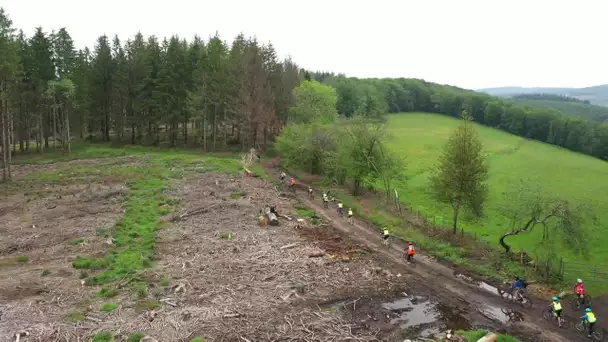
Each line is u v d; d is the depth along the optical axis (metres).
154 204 40.16
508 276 26.86
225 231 32.94
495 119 126.81
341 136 48.84
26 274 24.30
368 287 24.64
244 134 77.81
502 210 31.53
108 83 80.12
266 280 24.56
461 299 23.69
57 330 18.44
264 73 76.62
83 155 69.12
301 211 40.00
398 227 36.06
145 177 52.47
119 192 44.12
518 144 101.56
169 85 74.88
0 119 60.31
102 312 20.17
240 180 51.97
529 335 20.09
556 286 25.61
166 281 23.52
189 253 28.22
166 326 19.22
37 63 67.38
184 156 69.19
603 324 21.17
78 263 25.47
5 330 18.34
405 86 160.00
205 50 83.00
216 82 75.25
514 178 64.19
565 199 28.98
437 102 151.50
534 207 28.56
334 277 25.59
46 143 75.88
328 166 50.69
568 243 27.58
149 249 28.69
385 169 44.53
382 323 20.62
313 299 22.75
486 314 22.06
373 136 45.03
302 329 19.52
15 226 33.09
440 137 101.31
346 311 21.67
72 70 79.75
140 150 74.88
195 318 20.02
